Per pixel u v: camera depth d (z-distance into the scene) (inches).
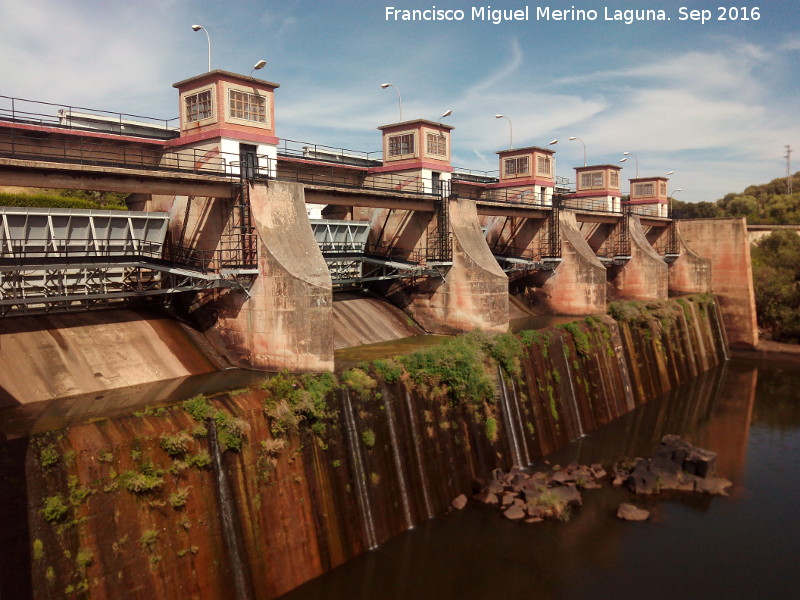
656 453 1385.3
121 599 711.7
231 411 871.7
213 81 1384.1
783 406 1941.4
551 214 2107.5
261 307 1182.9
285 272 1135.0
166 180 1104.2
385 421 1090.7
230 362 1248.8
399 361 1200.2
